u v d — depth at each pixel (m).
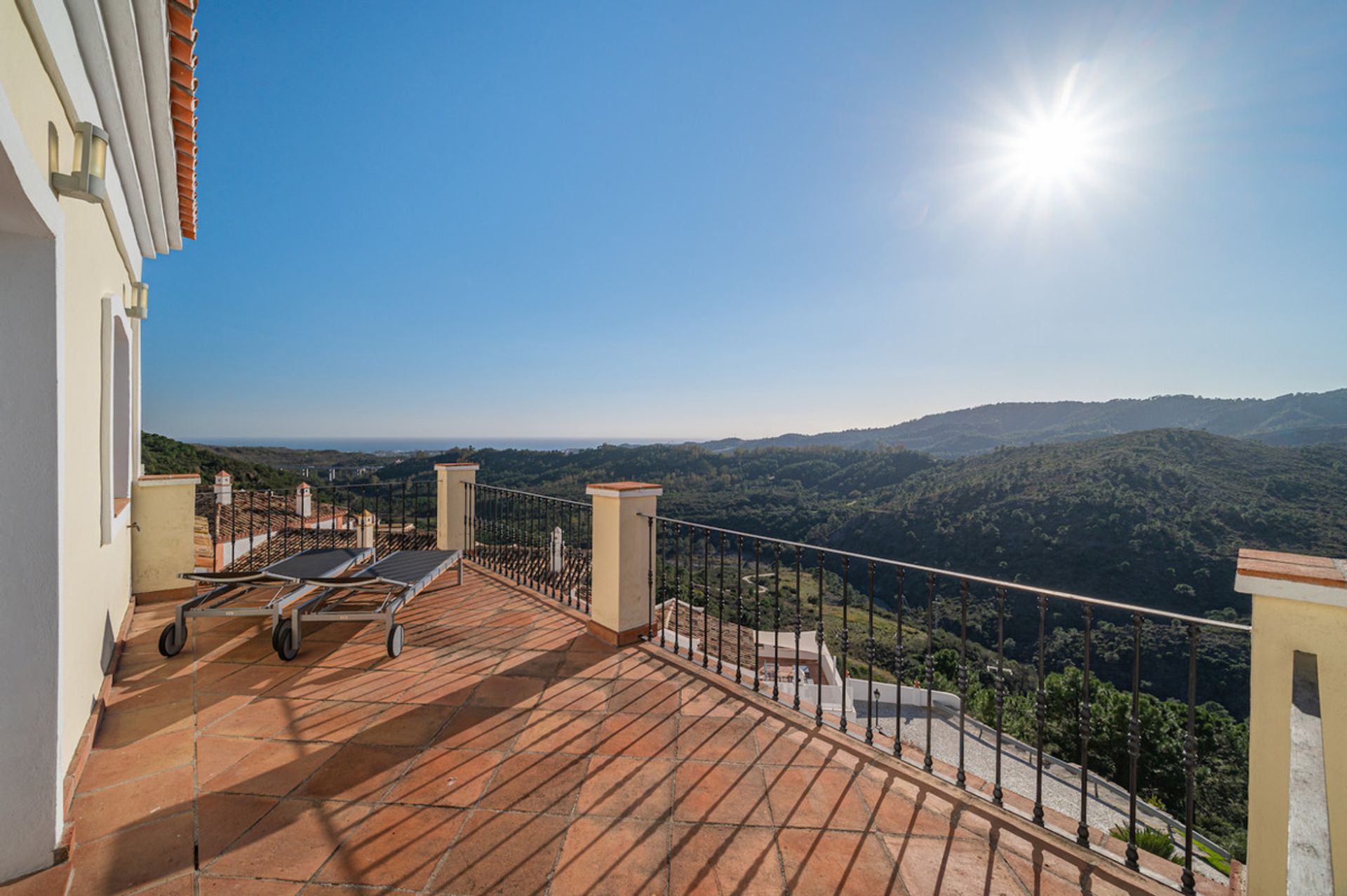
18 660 1.83
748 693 3.30
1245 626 1.74
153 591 4.82
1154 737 16.73
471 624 4.50
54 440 1.94
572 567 5.18
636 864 1.93
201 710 2.97
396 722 2.88
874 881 1.88
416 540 7.77
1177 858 3.17
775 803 2.29
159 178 4.11
